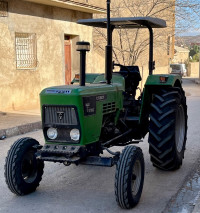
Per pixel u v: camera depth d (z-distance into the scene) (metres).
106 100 4.96
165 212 4.50
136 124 5.96
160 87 6.03
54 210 4.57
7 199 4.92
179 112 6.10
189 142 7.98
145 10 17.19
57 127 4.65
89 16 15.97
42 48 13.27
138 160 4.67
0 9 11.42
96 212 4.51
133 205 4.59
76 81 6.45
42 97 4.66
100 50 17.69
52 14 13.63
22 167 4.96
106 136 5.23
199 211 4.42
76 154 4.53
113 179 5.75
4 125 9.25
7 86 11.90
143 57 20.56
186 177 5.75
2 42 11.59
